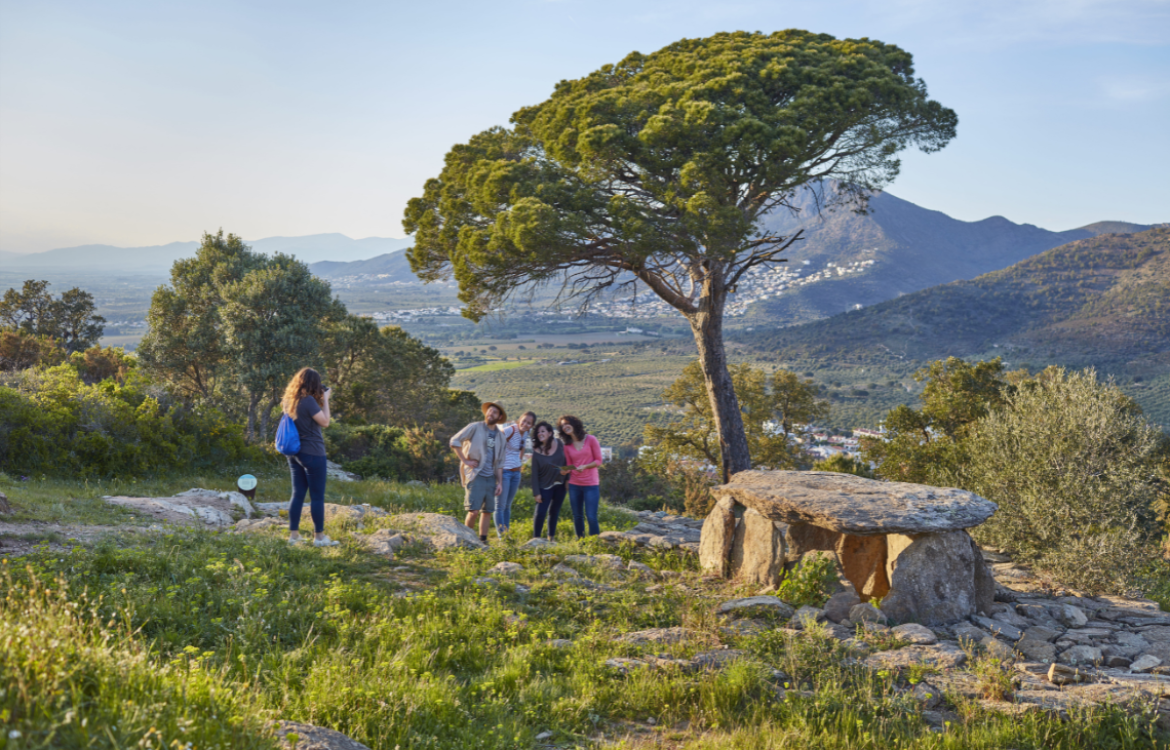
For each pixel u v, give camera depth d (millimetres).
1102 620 7320
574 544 9758
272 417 37750
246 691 3617
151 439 16516
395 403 50625
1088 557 8336
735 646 5910
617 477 37312
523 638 5832
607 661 5352
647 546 10305
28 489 10898
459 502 16266
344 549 8148
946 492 7609
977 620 6863
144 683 3041
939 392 34719
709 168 15727
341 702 3785
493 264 17000
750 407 39812
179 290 37156
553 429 10734
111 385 18609
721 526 8789
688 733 4387
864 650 5863
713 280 19438
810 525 8148
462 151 20016
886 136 17625
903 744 4266
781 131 15656
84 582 5461
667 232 16031
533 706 4438
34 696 2525
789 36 19938
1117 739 4434
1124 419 9055
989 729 4484
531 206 15797
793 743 4176
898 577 6957
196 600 5430
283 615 5418
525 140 20188
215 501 11695
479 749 3779
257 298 33188
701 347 20094
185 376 37938
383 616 5750
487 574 7723
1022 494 9281
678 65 18531
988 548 10133
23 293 61406
